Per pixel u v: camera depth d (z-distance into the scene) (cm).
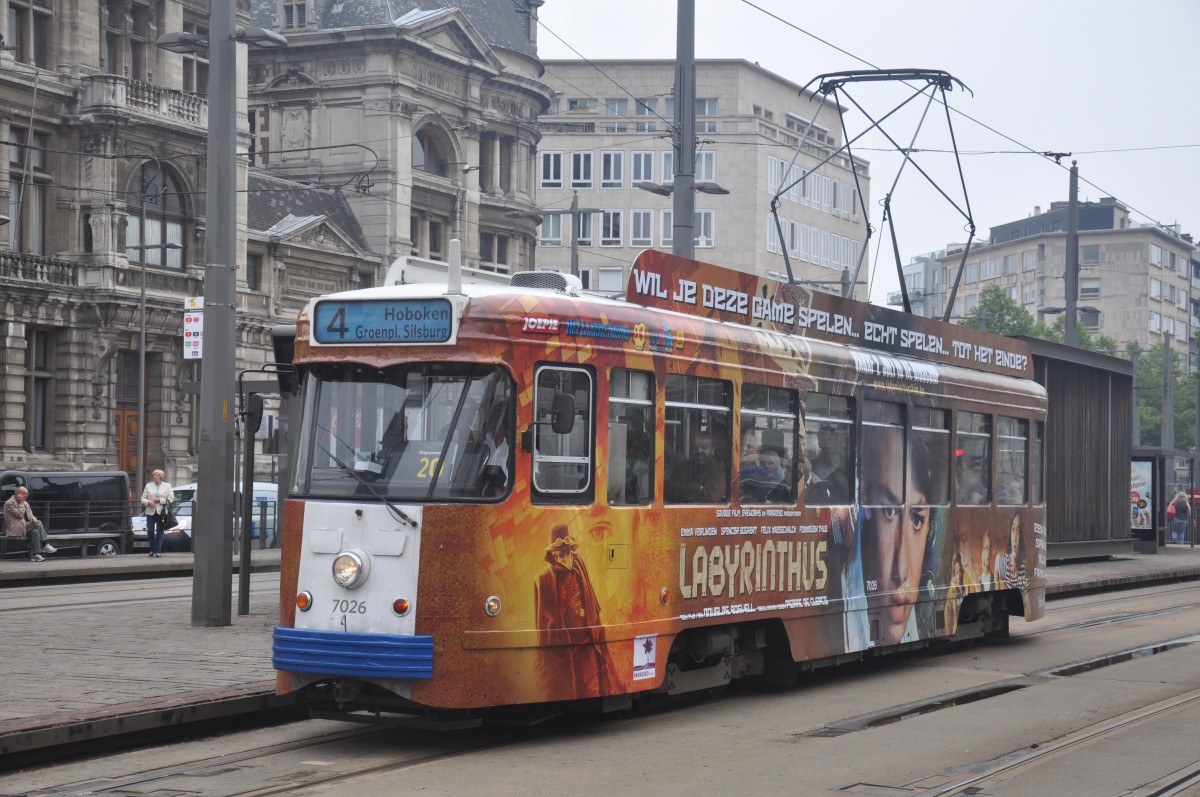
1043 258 13388
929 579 1584
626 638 1098
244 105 5338
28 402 4612
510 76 6494
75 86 4716
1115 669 1544
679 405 1177
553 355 1052
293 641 1016
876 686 1398
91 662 1284
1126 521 3766
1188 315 13962
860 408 1452
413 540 998
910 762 984
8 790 866
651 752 1014
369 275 5881
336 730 1094
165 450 4969
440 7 6378
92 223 4734
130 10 4941
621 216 9394
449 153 6241
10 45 4534
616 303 1131
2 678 1179
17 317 4516
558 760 980
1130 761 994
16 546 3109
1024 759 995
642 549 1121
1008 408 1806
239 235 5272
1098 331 13138
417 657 986
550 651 1034
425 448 1016
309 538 1024
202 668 1246
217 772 926
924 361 1630
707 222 9250
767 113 9431
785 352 1327
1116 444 3722
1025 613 1838
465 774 926
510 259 6638
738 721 1164
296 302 5544
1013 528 1809
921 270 15450
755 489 1276
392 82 5859
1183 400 10931
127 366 4928
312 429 1051
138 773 921
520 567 1018
